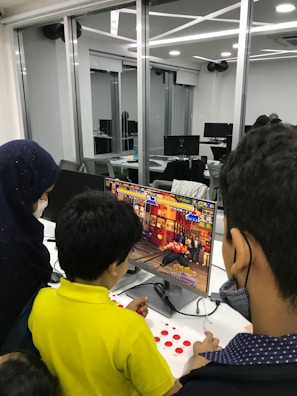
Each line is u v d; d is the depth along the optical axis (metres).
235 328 1.23
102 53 5.10
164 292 1.42
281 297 0.34
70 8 3.02
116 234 0.81
